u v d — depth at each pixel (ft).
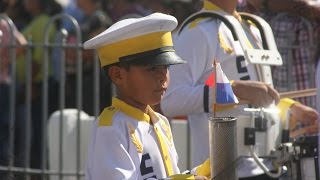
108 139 36.17
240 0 65.41
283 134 47.44
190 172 38.86
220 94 38.34
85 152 73.61
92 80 76.02
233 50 45.75
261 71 46.34
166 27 36.99
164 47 37.04
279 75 65.87
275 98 45.16
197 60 45.83
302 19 65.51
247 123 44.83
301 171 45.83
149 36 36.68
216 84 38.52
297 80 65.77
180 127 68.08
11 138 74.74
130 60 36.68
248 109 44.75
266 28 47.75
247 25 47.91
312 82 65.00
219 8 47.03
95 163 36.11
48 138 74.79
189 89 45.47
